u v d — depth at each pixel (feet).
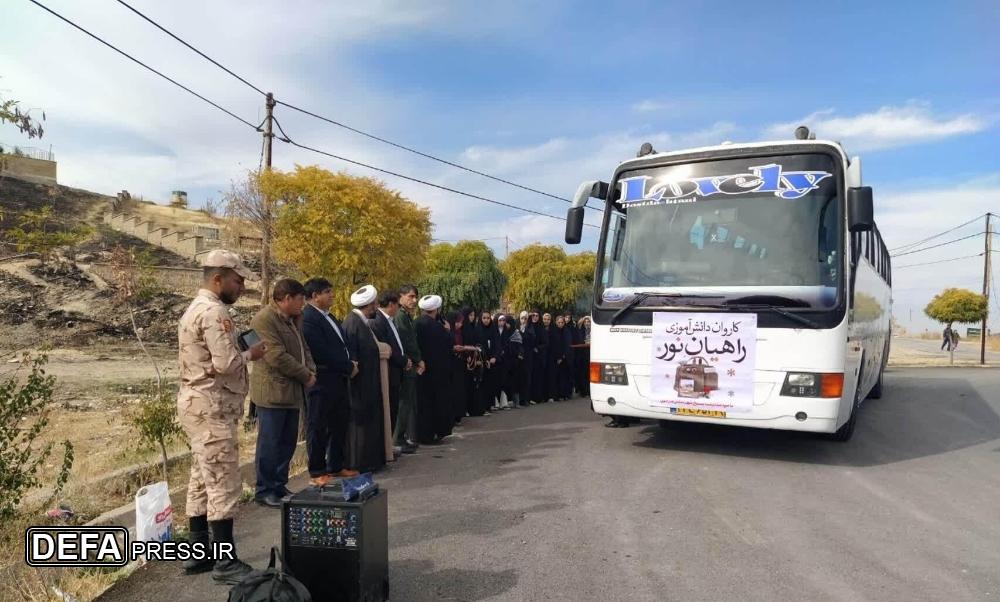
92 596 13.94
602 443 29.55
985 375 71.77
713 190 25.95
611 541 16.92
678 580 14.48
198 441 14.52
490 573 14.88
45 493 20.01
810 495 21.07
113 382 49.78
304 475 24.20
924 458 26.68
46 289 82.07
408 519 18.93
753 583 14.32
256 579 11.27
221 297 15.25
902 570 15.03
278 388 20.12
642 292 26.00
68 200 132.87
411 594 13.78
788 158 25.20
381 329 26.99
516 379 44.70
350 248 48.85
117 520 17.79
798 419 23.27
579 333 51.57
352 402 24.53
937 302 113.39
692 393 24.81
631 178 27.53
